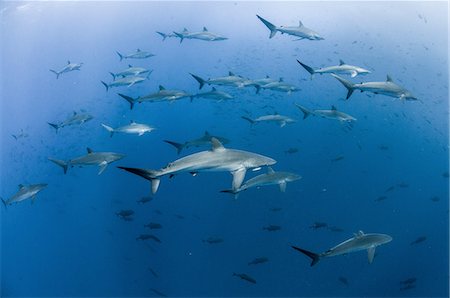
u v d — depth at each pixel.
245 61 36.44
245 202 22.55
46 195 31.81
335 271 20.53
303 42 34.62
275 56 36.03
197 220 23.70
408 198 26.62
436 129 28.94
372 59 32.22
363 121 27.62
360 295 19.03
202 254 22.95
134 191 28.16
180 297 21.50
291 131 26.11
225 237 22.61
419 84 31.91
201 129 34.09
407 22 30.25
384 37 31.67
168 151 33.09
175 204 24.66
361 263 20.77
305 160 24.83
